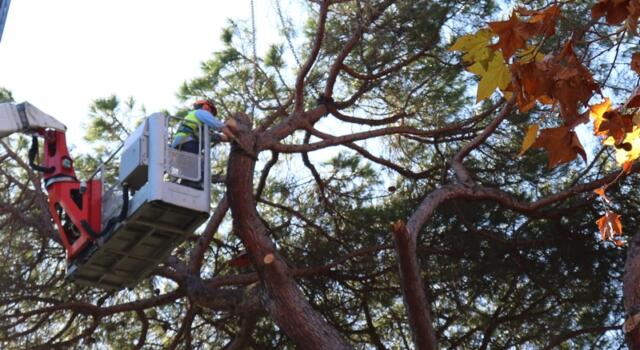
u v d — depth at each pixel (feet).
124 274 32.68
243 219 30.22
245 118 30.68
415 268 28.91
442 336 41.88
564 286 41.96
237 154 30.01
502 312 42.50
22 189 38.63
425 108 43.04
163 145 29.58
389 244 39.14
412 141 44.34
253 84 42.42
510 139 42.68
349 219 43.45
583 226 41.98
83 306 37.29
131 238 30.71
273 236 42.93
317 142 36.91
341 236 43.06
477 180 42.78
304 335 30.09
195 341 42.42
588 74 13.99
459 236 42.16
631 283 31.12
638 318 24.48
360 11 39.81
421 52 41.24
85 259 31.91
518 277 42.45
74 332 40.01
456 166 38.52
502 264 41.93
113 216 31.17
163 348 42.32
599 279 41.68
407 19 40.83
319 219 43.73
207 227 38.34
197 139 30.45
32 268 38.34
